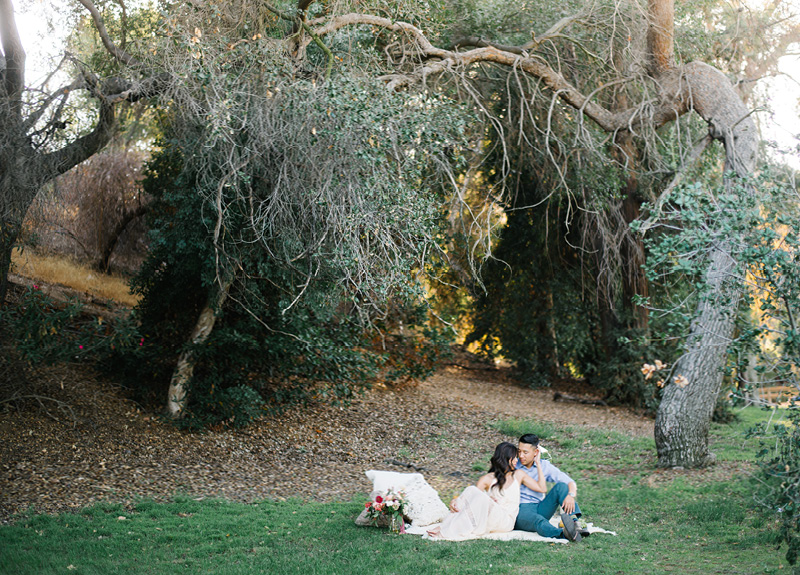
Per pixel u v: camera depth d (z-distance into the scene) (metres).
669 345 16.64
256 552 5.68
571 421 14.86
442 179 10.77
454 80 12.25
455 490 9.05
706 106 11.70
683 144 14.65
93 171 16.27
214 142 7.77
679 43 14.17
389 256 8.33
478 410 14.91
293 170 8.08
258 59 8.43
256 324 11.19
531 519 6.30
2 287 9.74
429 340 15.41
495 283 19.28
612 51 12.77
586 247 17.16
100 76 10.91
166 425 10.53
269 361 11.78
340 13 10.21
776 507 4.87
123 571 5.07
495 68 13.98
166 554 5.59
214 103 7.74
